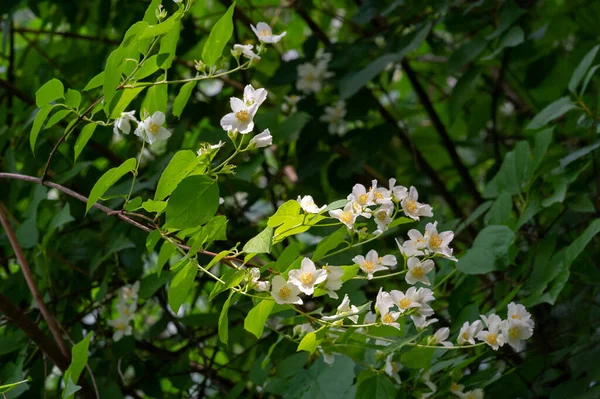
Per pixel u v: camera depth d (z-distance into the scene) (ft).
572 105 6.17
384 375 5.57
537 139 6.21
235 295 5.18
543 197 6.28
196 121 7.23
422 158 7.86
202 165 5.17
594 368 5.94
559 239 6.60
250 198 6.89
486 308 6.44
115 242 6.44
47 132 6.85
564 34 8.14
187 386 6.65
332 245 5.32
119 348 6.44
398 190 5.34
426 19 6.96
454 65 6.73
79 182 6.96
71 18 7.57
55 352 6.13
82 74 7.43
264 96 5.19
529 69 7.41
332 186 7.29
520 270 6.13
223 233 5.21
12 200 6.77
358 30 8.51
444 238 5.39
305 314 5.25
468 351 5.98
